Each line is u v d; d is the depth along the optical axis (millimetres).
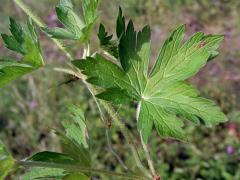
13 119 826
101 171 165
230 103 831
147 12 752
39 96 823
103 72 175
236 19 1043
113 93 175
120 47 183
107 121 180
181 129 174
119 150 749
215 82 874
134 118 746
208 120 174
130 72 180
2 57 175
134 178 172
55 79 837
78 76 177
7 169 154
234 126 772
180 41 186
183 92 179
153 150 725
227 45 930
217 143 759
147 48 184
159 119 176
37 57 175
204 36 186
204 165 725
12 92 842
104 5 719
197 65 183
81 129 194
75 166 159
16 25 178
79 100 823
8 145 788
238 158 732
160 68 183
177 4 1022
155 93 180
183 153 749
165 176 703
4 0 1057
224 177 708
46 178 179
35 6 917
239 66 895
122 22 186
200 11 1062
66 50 177
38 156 175
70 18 178
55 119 797
